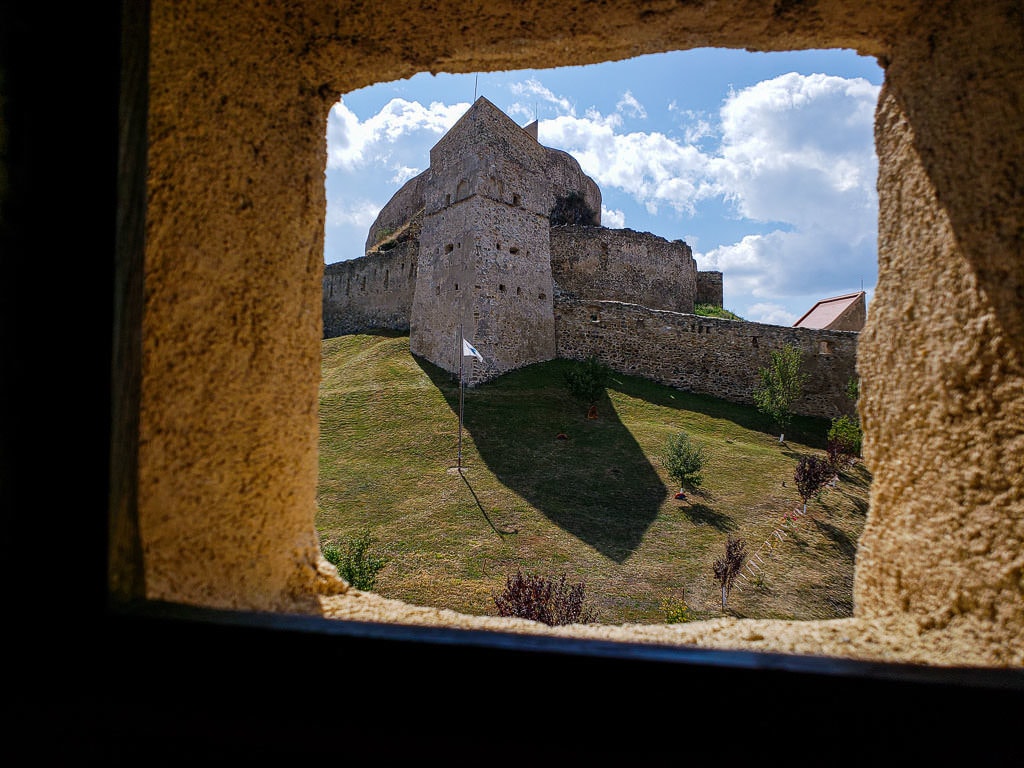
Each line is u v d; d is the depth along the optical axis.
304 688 1.28
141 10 1.48
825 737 1.20
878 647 1.97
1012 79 1.75
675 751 1.19
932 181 2.07
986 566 1.76
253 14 2.04
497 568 8.48
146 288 1.61
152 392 1.62
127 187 1.40
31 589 1.25
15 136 1.29
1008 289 1.74
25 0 1.30
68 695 1.23
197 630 1.31
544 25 2.16
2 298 1.27
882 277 2.39
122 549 1.41
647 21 2.14
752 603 7.85
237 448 1.99
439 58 2.38
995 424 1.77
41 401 1.28
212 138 1.87
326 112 2.58
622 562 8.86
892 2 2.03
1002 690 1.21
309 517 2.47
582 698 1.23
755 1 2.03
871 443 2.44
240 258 2.00
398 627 1.35
